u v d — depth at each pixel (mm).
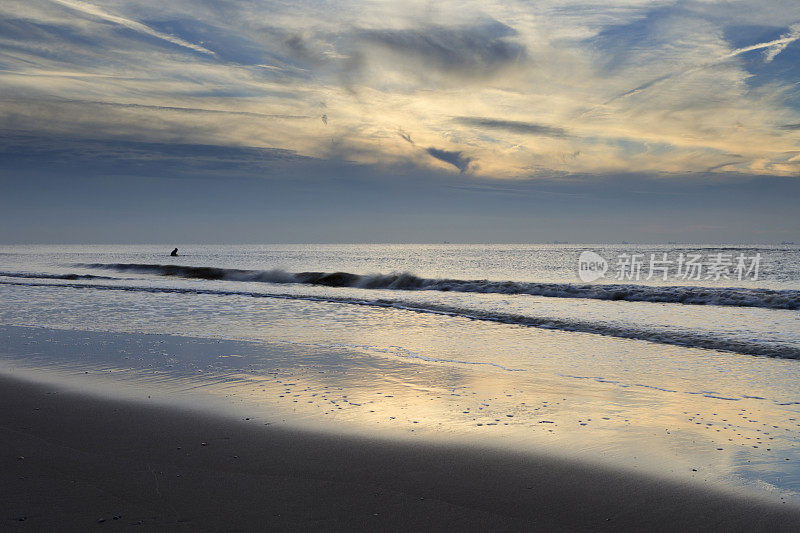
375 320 15859
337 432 6055
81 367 9445
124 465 5023
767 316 15539
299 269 57156
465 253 144125
